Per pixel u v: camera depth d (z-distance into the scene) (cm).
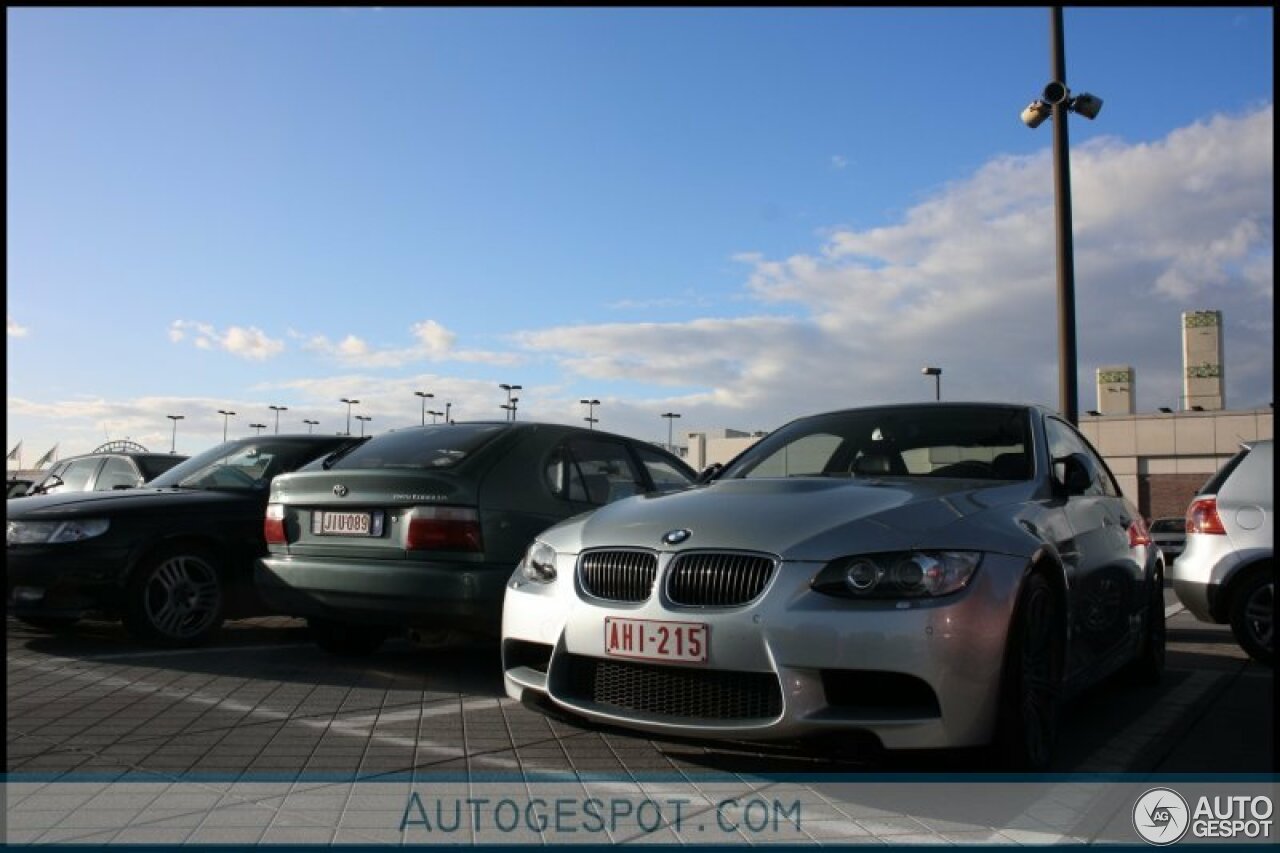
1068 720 520
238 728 474
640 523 411
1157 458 4347
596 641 391
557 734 467
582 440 661
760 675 361
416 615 565
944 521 389
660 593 382
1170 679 651
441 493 569
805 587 363
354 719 495
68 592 657
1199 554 716
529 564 440
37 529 658
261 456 791
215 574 713
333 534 606
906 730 348
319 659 666
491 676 614
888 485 445
